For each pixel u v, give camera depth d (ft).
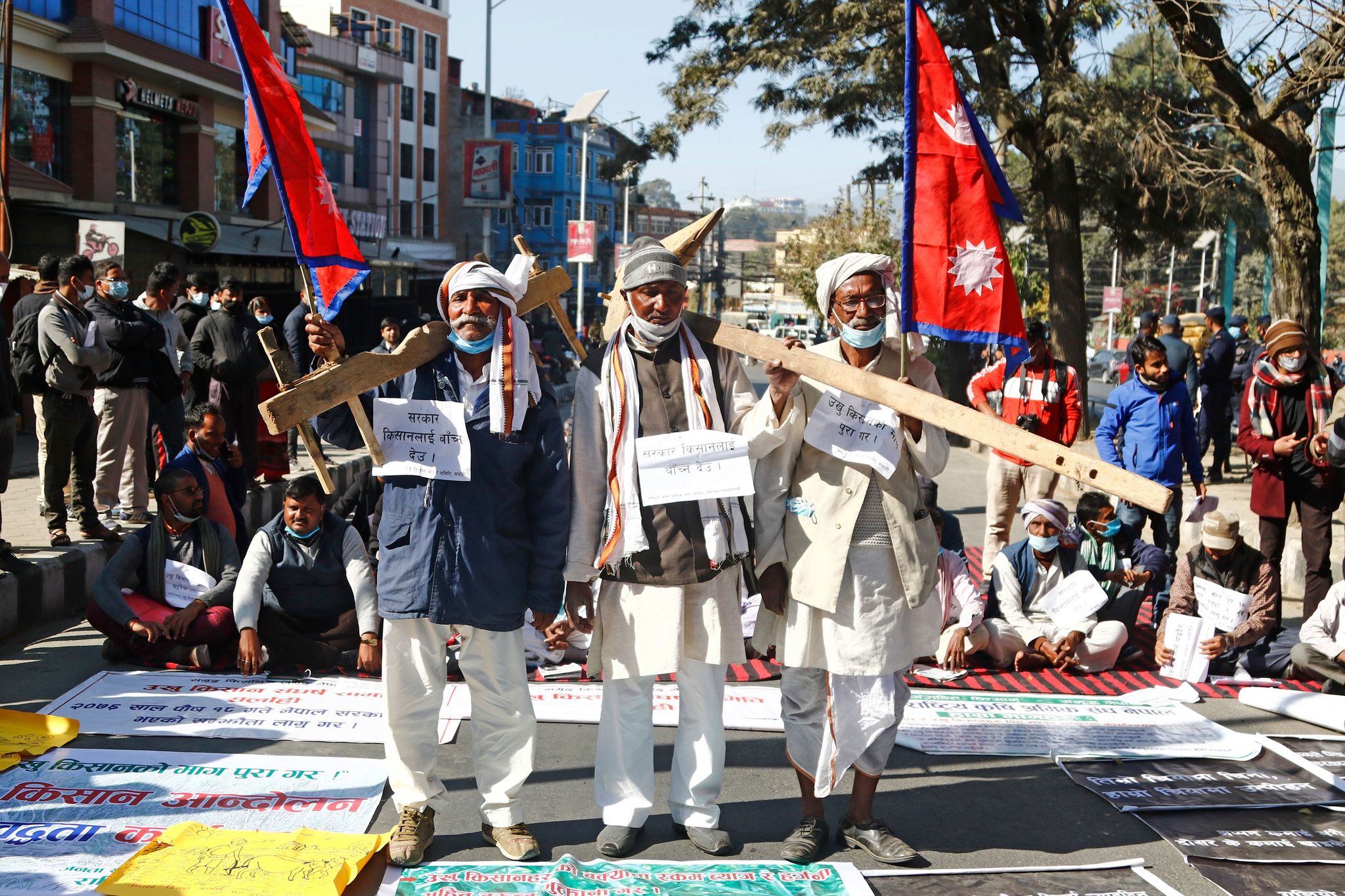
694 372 13.21
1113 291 134.31
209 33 80.12
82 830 12.98
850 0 58.59
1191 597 21.49
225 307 33.86
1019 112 59.26
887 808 15.02
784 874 12.66
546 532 12.92
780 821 14.48
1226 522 20.80
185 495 20.16
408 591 12.48
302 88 123.95
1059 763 16.52
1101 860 13.48
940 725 18.03
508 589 12.71
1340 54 30.81
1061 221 63.77
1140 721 18.37
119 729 16.48
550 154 196.54
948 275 13.97
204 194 78.13
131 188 71.05
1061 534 21.94
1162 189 62.34
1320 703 18.89
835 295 13.58
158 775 14.74
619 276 13.97
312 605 19.89
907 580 13.07
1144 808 14.83
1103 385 135.23
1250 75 37.32
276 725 16.85
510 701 13.11
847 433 13.07
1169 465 27.02
